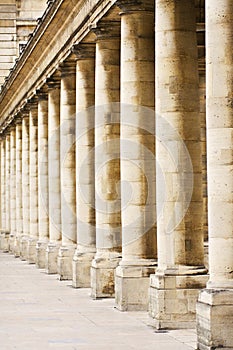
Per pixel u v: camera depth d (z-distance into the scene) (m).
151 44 40.16
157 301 34.84
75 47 51.19
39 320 38.47
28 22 104.12
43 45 61.97
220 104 29.55
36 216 74.69
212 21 29.69
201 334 29.83
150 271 39.75
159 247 35.53
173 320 34.75
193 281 34.84
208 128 29.88
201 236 35.59
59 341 32.97
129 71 40.00
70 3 49.97
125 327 35.59
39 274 62.78
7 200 93.50
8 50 104.06
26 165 79.31
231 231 29.61
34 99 72.12
